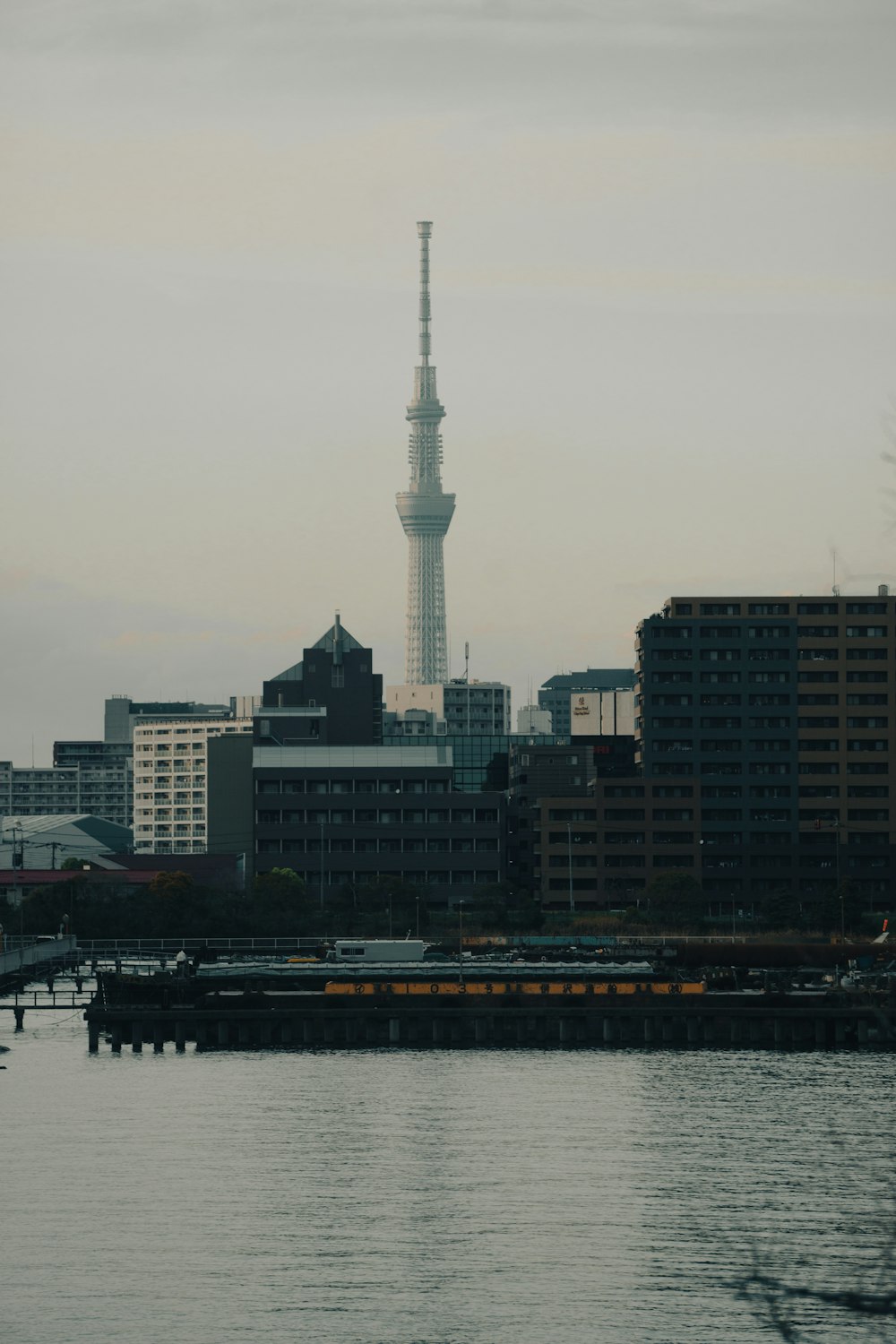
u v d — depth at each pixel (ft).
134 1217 386.93
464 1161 434.30
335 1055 609.01
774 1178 411.95
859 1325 312.50
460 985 651.25
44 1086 542.98
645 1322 321.73
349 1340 315.78
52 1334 318.24
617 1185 409.49
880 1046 622.54
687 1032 634.02
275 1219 385.70
